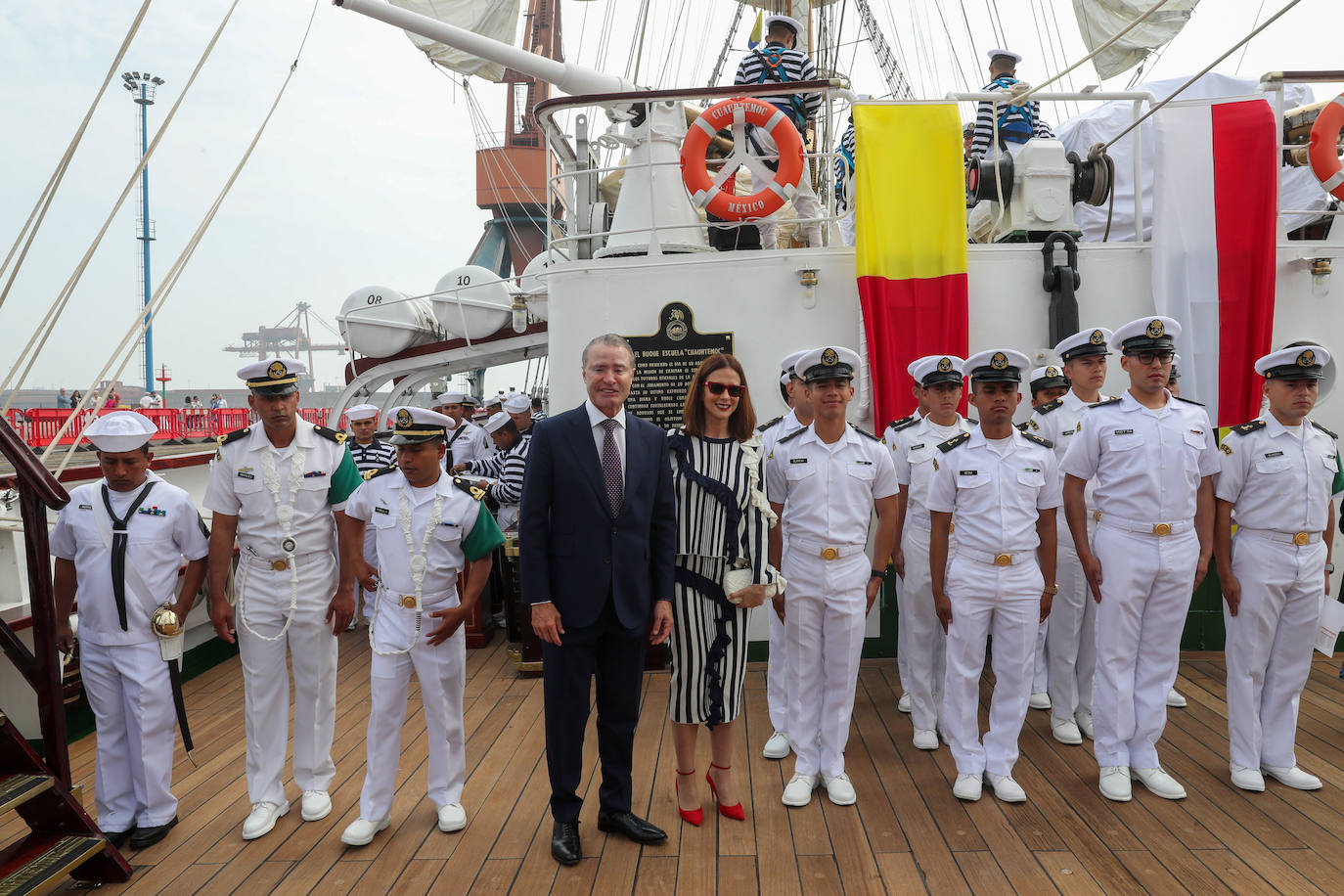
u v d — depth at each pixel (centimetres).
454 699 347
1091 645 435
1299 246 547
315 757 361
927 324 526
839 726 366
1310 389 360
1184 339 534
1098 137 690
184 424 1617
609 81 625
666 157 595
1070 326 532
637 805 361
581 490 312
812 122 709
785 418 433
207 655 584
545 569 316
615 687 328
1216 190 531
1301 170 652
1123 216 687
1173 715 457
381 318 994
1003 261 546
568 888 299
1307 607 362
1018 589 361
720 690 332
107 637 336
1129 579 359
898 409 523
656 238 548
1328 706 465
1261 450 362
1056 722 434
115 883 308
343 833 336
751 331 541
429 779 351
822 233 621
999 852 317
